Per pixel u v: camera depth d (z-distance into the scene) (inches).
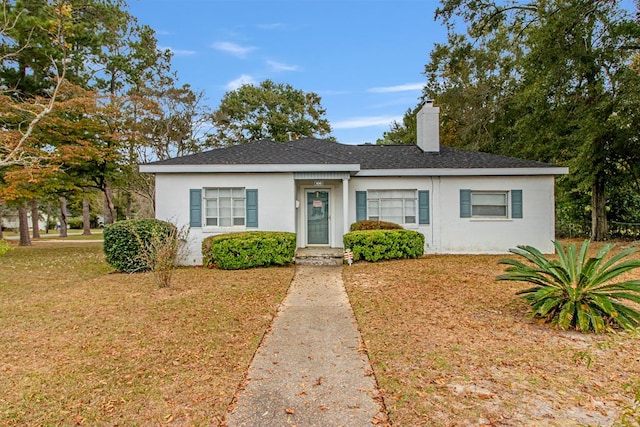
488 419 117.8
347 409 126.3
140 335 199.0
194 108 986.7
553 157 681.0
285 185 457.7
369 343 185.0
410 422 117.1
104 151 627.2
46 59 598.2
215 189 462.6
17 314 242.1
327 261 438.0
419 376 148.6
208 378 149.6
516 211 496.1
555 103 593.0
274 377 151.0
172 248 335.0
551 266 210.4
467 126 900.6
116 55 883.4
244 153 490.9
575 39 538.0
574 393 133.7
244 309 248.1
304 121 1342.3
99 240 1024.2
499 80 880.9
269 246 411.8
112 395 136.2
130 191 965.2
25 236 828.6
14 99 590.9
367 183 500.4
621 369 152.3
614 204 722.2
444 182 497.4
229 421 119.8
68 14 557.6
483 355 167.5
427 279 329.1
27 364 163.6
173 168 447.2
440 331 199.2
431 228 497.0
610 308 186.2
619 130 540.4
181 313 239.1
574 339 184.9
